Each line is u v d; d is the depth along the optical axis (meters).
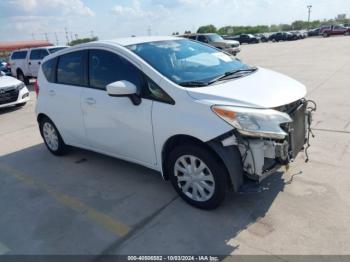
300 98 3.34
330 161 4.21
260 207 3.36
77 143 4.83
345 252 2.70
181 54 4.02
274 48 29.11
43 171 4.85
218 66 4.00
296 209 3.28
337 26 46.03
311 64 14.02
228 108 2.96
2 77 9.99
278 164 3.24
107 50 4.02
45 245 3.13
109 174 4.51
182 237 3.05
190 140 3.30
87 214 3.58
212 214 3.34
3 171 4.98
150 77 3.49
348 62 13.55
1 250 3.11
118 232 3.23
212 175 3.19
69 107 4.59
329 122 5.73
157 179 4.21
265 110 2.94
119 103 3.82
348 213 3.16
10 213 3.76
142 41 4.15
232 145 3.02
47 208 3.79
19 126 7.62
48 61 5.08
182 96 3.22
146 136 3.62
